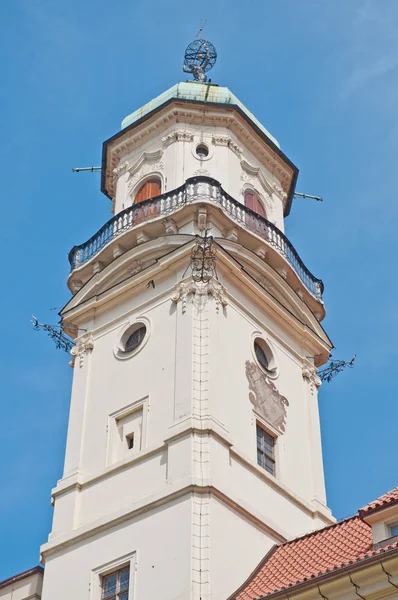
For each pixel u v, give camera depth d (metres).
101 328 37.16
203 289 35.00
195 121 41.53
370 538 27.70
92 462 33.84
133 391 34.47
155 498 30.64
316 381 38.69
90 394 35.75
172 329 34.75
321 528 31.56
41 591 33.12
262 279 37.84
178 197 37.84
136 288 36.88
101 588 30.53
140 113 43.38
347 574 24.06
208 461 30.88
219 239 36.38
